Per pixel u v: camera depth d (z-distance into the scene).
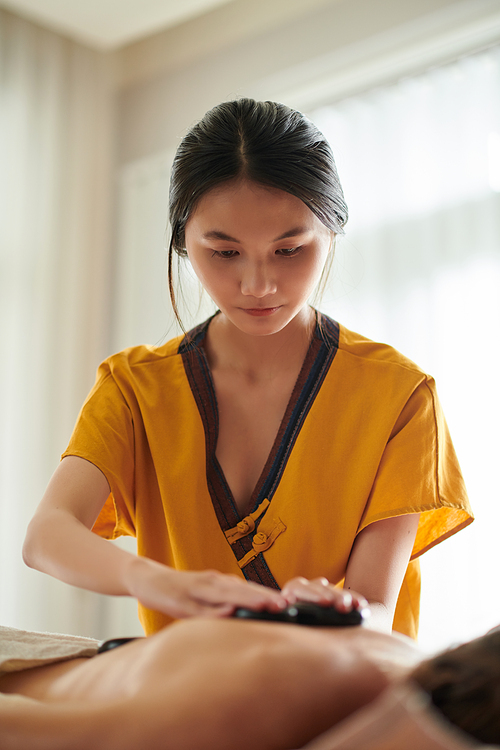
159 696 0.46
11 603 3.13
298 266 0.99
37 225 3.49
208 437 1.13
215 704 0.45
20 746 0.49
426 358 2.83
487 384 2.70
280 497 1.08
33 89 3.55
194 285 1.54
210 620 0.53
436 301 2.84
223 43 3.54
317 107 3.26
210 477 1.11
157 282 3.61
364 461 1.08
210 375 1.17
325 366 1.15
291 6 3.35
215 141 0.97
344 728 0.42
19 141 3.47
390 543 1.04
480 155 2.83
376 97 3.11
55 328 3.50
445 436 1.13
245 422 1.15
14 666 0.68
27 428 3.33
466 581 2.56
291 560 1.06
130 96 3.86
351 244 3.03
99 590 0.79
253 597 0.61
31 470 3.31
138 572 0.74
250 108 1.01
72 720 0.47
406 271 2.92
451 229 2.86
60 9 3.41
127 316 3.68
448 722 0.41
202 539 1.08
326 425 1.11
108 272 3.76
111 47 3.77
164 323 3.55
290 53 3.33
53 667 0.69
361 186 3.07
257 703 0.45
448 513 1.12
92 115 3.77
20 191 3.45
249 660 0.47
